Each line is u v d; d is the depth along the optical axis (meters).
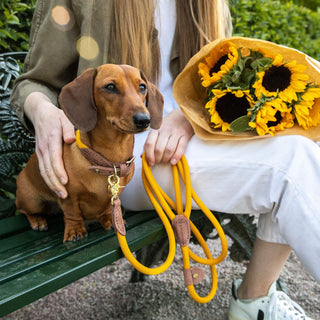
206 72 1.49
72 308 2.10
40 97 1.59
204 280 2.41
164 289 2.30
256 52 1.44
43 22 1.72
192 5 1.97
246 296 1.66
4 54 2.19
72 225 1.42
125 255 1.27
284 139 1.39
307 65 1.41
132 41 1.75
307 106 1.39
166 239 2.01
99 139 1.30
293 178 1.33
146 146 1.51
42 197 1.61
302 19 5.34
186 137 1.56
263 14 4.16
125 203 1.75
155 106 1.43
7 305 0.99
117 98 1.25
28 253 1.30
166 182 1.59
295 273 2.55
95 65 1.73
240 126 1.39
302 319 1.55
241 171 1.44
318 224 1.28
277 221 1.43
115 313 2.05
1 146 1.99
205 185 1.52
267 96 1.36
